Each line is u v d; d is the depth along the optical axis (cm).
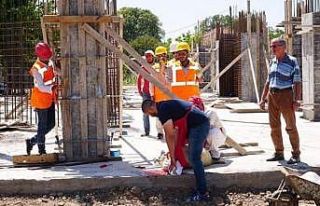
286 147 1186
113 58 1508
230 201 880
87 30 1017
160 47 1302
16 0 1839
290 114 977
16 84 1723
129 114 2080
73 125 1041
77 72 1035
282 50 970
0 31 1725
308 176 780
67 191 910
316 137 1349
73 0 1027
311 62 1722
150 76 1007
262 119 1816
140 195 896
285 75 969
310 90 1738
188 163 927
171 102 849
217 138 986
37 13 1919
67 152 1041
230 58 2894
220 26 2945
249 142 1215
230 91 2889
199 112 862
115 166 1002
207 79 3381
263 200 884
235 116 1925
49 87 1038
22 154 1137
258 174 930
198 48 3166
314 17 1697
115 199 886
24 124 1619
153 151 1170
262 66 2327
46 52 1038
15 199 890
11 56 1675
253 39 2317
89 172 953
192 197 876
